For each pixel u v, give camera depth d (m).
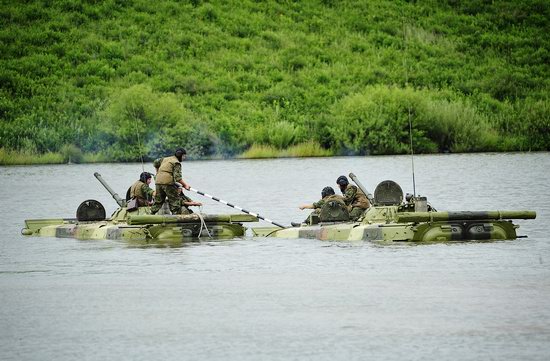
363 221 71.31
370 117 187.75
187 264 60.75
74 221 84.44
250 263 60.59
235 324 44.09
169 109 188.50
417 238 66.81
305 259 61.34
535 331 41.56
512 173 131.88
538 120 191.50
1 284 55.44
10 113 198.00
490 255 60.75
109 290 52.56
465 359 37.91
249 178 135.88
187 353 39.66
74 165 172.62
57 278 56.97
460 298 48.12
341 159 172.50
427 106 188.75
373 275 54.81
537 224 79.50
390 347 39.75
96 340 41.94
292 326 43.47
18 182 137.12
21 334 43.31
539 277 53.22
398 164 154.62
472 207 93.94
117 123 185.75
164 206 76.94
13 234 82.12
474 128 186.75
